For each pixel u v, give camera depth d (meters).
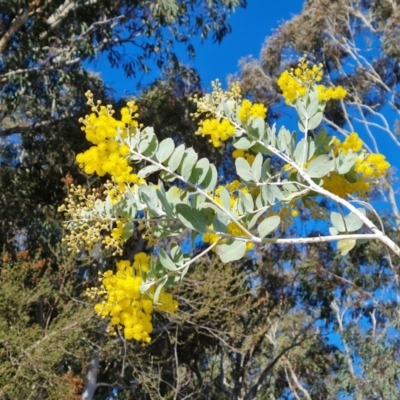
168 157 2.73
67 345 9.05
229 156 13.18
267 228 2.55
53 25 10.90
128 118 2.77
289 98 3.04
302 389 18.48
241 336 13.43
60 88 11.64
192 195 2.66
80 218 2.74
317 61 15.90
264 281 16.09
